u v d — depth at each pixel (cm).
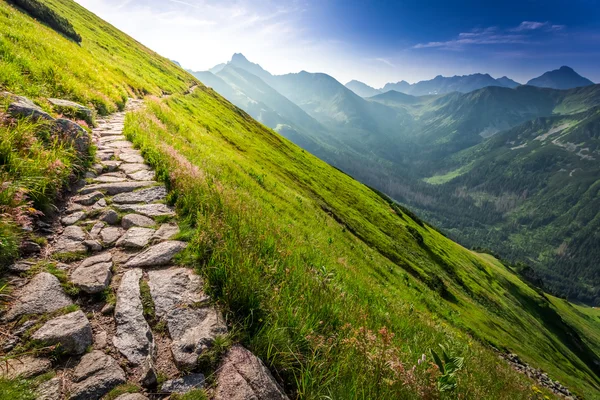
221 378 340
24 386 282
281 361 396
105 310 407
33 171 611
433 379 468
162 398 308
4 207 486
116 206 692
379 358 475
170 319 409
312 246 1480
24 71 1276
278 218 1597
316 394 371
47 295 395
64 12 7900
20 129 678
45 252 487
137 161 991
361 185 9500
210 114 5794
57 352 327
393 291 2266
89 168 845
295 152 8350
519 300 8262
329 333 513
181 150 1430
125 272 487
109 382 311
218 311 435
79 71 1827
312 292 628
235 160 2548
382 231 5475
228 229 652
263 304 465
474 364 977
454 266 6316
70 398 286
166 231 624
